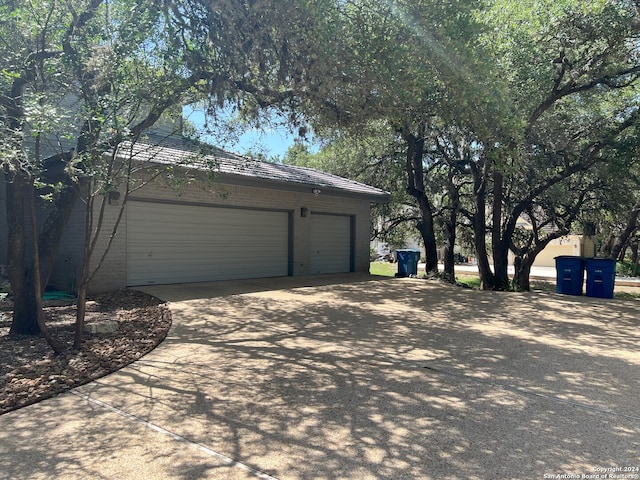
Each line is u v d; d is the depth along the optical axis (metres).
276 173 15.08
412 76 7.53
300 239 16.28
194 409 4.62
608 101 15.03
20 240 7.32
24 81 6.88
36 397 4.93
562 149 14.50
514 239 22.41
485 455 3.68
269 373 5.78
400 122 8.82
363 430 4.14
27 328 7.38
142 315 8.93
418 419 4.39
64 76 6.72
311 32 7.27
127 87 6.55
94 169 6.04
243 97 8.72
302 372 5.82
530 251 20.53
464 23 7.59
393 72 7.45
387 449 3.78
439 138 17.28
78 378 5.54
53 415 4.49
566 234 19.64
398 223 23.45
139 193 11.82
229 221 14.26
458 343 7.47
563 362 6.44
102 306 9.69
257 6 7.16
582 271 13.46
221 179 12.05
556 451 3.76
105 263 11.20
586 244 33.66
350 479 3.32
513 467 3.49
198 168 7.99
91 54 6.53
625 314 10.37
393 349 7.02
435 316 9.82
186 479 3.31
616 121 14.09
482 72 8.02
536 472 3.42
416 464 3.54
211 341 7.34
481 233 16.12
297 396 4.98
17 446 3.84
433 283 15.70
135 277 12.02
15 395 4.97
